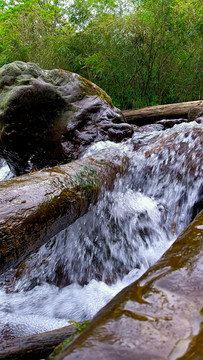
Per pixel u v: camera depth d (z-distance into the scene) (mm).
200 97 9625
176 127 3955
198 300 844
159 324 743
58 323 1892
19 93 4242
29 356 1122
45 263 2611
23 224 1748
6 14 10438
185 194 3188
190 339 694
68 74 5066
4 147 4605
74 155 4375
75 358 638
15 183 2135
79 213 2377
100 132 4508
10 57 9859
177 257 1115
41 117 4551
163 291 893
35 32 10367
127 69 9016
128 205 3023
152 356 641
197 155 3246
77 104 4758
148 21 8477
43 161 4746
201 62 9094
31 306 2172
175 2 8195
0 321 1867
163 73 9312
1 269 1636
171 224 3098
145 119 7438
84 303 2201
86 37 9406
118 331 717
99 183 2691
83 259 2645
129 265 2760
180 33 8484
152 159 3422
